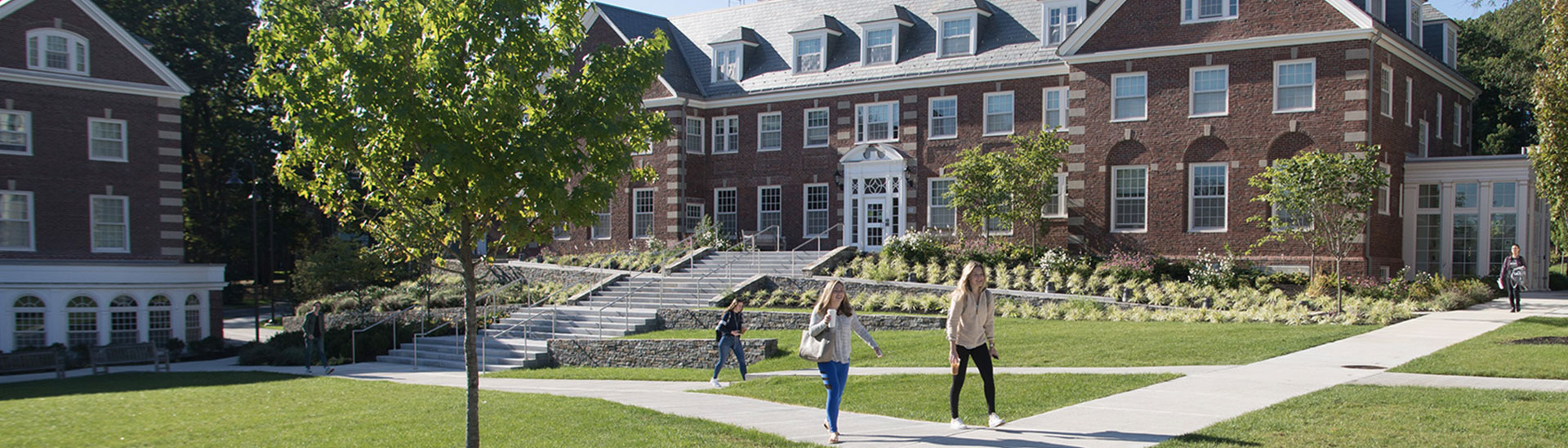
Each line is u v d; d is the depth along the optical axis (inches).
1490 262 1237.1
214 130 1994.3
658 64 447.8
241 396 715.4
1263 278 1125.7
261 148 2010.3
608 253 1608.0
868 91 1539.1
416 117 396.5
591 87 430.9
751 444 427.2
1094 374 625.3
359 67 393.7
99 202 1286.9
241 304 2082.9
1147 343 764.6
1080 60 1298.0
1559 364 583.2
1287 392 522.3
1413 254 1277.1
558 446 435.2
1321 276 1081.4
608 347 986.1
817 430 463.5
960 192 1273.4
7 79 1220.5
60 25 1257.4
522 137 403.5
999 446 406.9
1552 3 727.1
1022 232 1382.9
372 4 414.3
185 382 883.4
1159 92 1254.9
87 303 1222.9
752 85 1641.2
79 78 1267.2
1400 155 1262.3
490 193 403.5
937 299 1095.6
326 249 1476.4
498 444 450.9
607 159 432.1
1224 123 1217.4
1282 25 1184.2
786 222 1608.0
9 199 1230.3
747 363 893.2
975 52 1476.4
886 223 1518.2
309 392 732.7
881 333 965.2
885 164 1515.7
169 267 1282.0
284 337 1213.7
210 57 1925.4
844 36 1612.9
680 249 1526.8
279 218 2116.1
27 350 1168.8
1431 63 1343.5
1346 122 1151.0
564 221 436.1
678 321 1157.7
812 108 1590.8
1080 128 1298.0
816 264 1291.8
